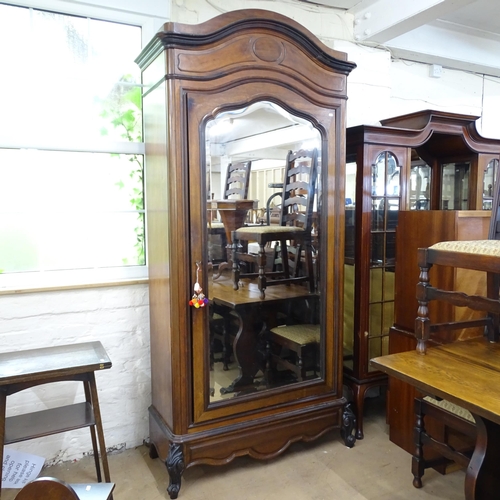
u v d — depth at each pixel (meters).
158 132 1.76
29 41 1.94
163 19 2.14
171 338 1.73
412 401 2.05
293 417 1.96
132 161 2.19
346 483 1.88
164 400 1.86
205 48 1.66
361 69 2.77
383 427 2.37
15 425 1.62
